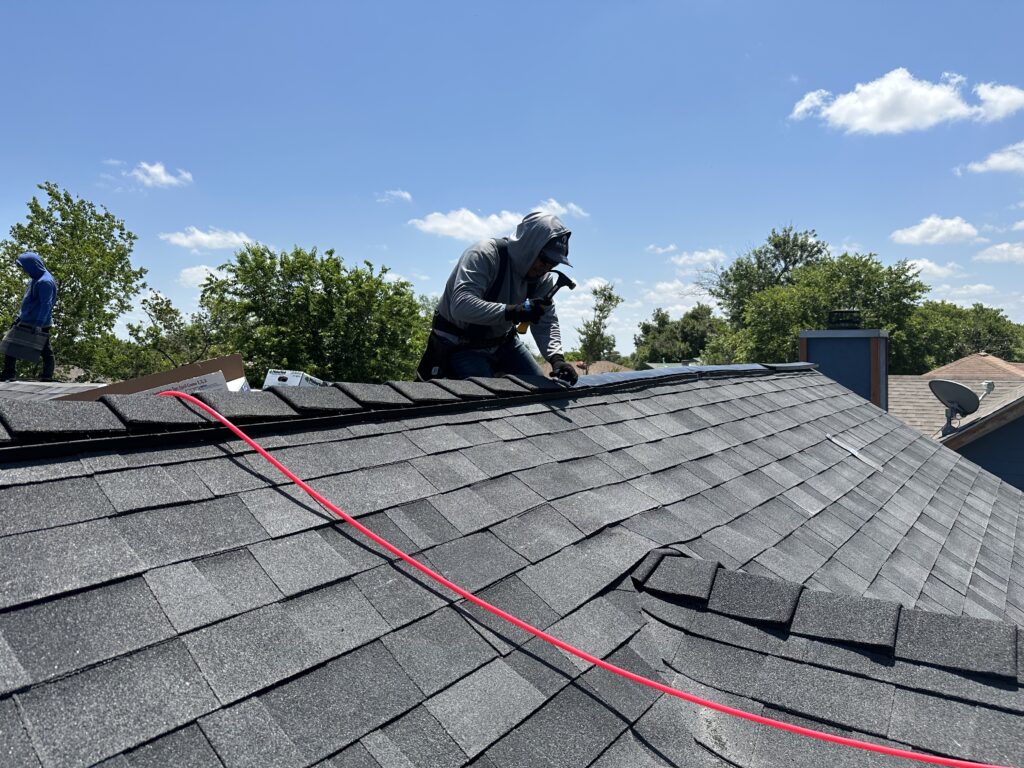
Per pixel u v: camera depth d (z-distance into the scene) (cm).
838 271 4053
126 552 186
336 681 177
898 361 4053
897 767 192
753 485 434
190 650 166
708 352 4703
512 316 414
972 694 213
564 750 186
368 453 288
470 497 286
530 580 250
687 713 214
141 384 409
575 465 356
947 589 404
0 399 212
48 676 146
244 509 223
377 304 2500
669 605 263
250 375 2416
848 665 229
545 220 438
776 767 195
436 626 210
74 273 2502
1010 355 6881
